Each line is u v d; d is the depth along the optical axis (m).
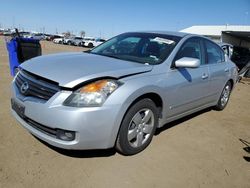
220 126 4.87
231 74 5.64
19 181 2.69
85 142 2.84
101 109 2.82
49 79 2.91
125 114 3.11
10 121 4.06
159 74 3.51
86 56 3.83
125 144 3.19
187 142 3.99
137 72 3.27
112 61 3.55
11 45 7.20
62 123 2.75
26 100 3.00
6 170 2.83
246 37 23.72
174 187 2.86
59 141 2.83
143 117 3.41
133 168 3.12
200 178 3.08
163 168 3.19
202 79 4.39
